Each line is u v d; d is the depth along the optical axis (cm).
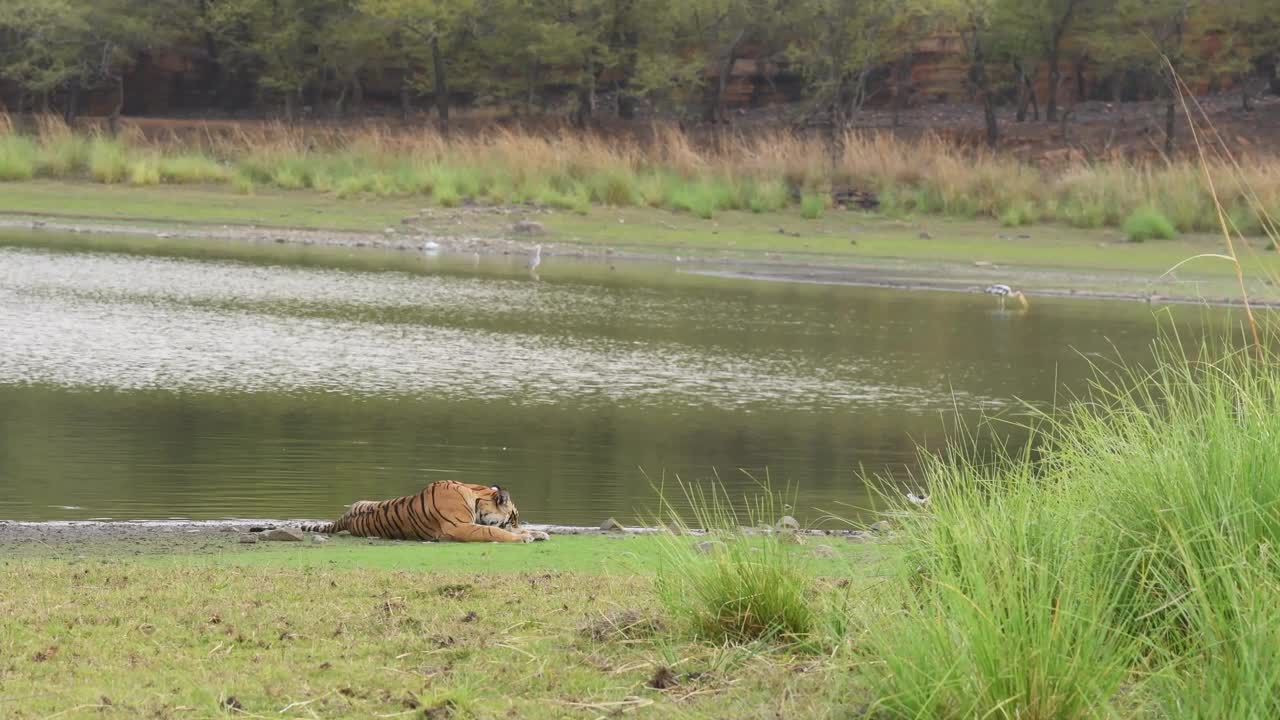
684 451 1451
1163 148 6266
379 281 2964
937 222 4419
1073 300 3084
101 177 4538
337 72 7406
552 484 1278
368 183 4600
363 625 686
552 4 6938
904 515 755
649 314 2630
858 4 6206
